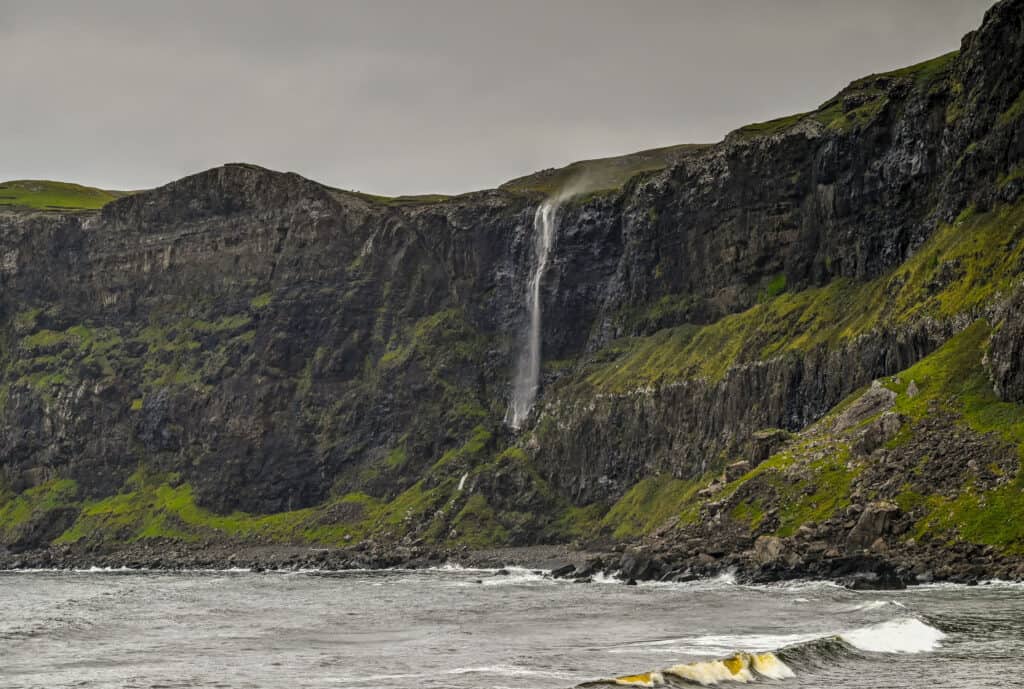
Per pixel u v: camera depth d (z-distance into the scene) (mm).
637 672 82375
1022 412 164500
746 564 163250
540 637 106812
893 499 160250
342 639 111250
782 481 178000
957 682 73938
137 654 101500
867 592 138000
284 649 103562
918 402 178125
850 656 84938
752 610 123625
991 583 138000
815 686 73500
